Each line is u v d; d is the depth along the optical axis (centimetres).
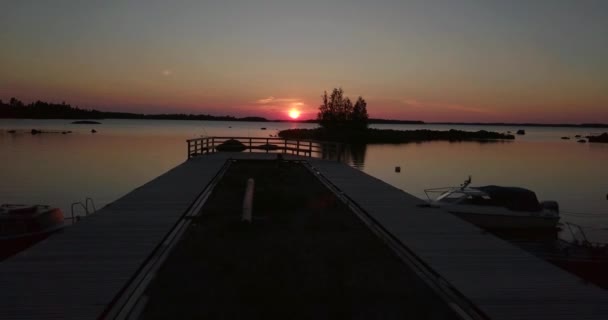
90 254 753
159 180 1623
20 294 582
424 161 4794
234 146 3397
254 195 1395
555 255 1101
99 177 3319
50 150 5691
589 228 1867
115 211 1103
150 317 540
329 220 1075
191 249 820
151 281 654
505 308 556
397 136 9462
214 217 1088
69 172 3588
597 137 11212
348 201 1298
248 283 656
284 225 1020
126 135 10350
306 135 8344
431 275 688
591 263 1074
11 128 13650
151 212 1093
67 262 710
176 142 7600
